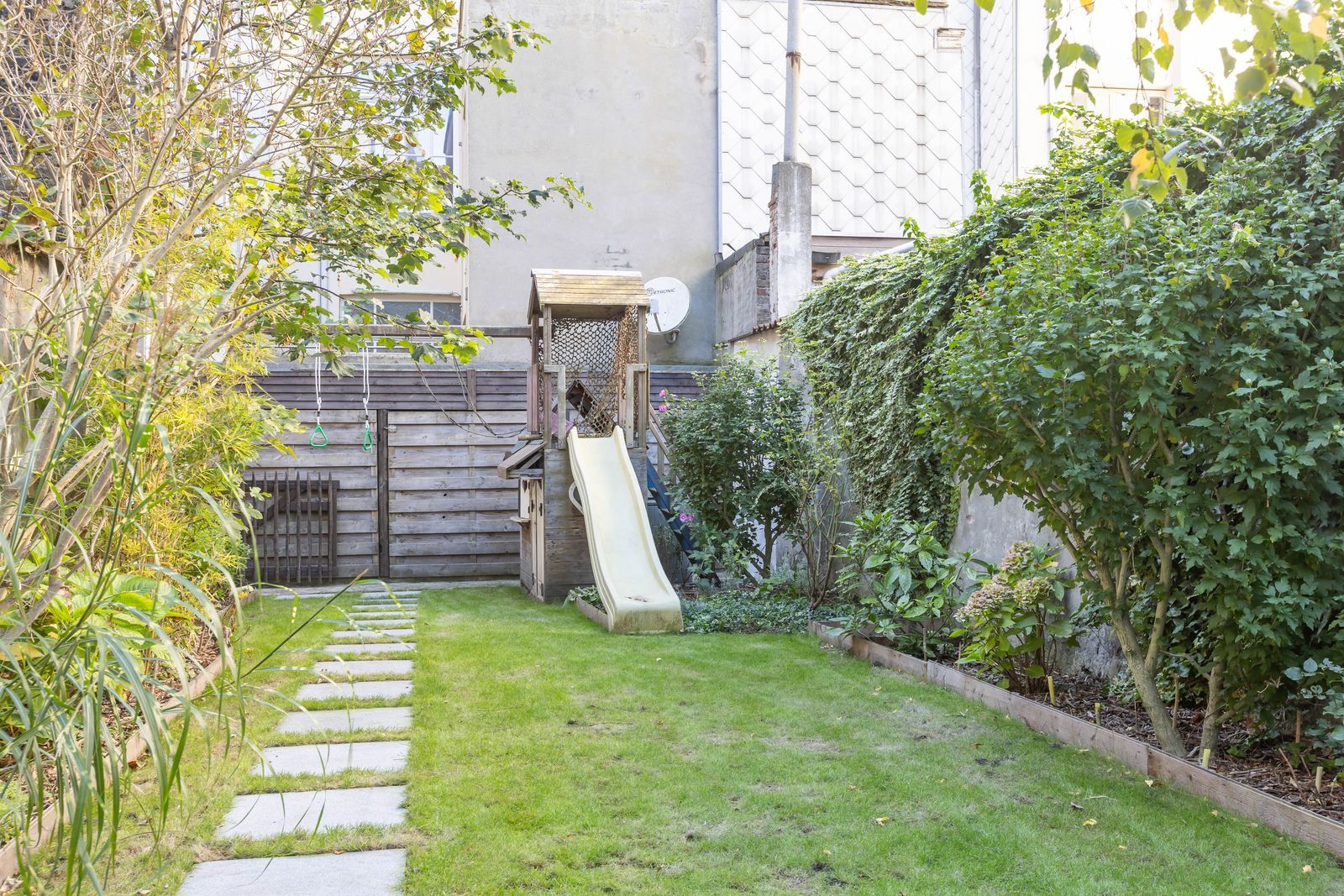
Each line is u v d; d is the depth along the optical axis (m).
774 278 11.90
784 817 3.46
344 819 3.37
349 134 5.05
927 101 15.15
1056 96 9.80
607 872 2.98
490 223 13.88
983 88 11.24
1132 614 4.73
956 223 6.73
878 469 7.74
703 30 14.56
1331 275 3.59
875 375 7.69
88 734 1.96
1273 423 3.59
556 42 14.12
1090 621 5.11
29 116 4.36
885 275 7.70
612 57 14.29
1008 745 4.32
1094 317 3.89
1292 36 2.01
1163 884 2.92
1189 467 3.87
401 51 5.00
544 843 3.17
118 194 4.16
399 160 5.34
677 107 14.46
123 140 4.32
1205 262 3.69
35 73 4.58
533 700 5.03
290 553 10.85
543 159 14.09
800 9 11.82
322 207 5.01
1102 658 5.48
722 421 8.94
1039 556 5.22
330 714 4.76
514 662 5.99
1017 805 3.57
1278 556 3.63
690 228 14.48
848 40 14.95
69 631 2.25
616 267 14.26
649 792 3.68
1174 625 4.65
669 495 9.54
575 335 10.30
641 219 14.35
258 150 4.40
